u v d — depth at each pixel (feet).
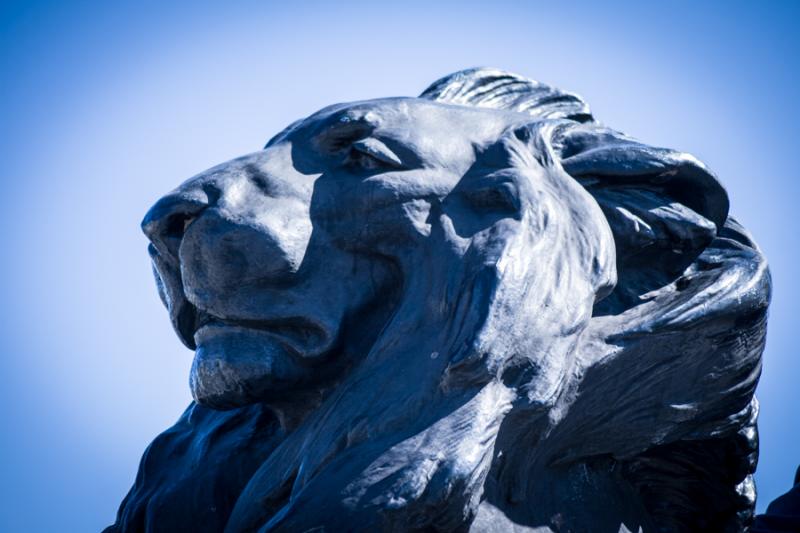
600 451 25.26
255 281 23.72
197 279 23.89
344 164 24.97
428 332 23.00
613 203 25.72
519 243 23.30
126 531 25.76
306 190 24.45
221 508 24.99
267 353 23.89
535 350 22.66
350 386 23.07
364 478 21.38
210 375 24.11
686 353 25.08
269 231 23.70
